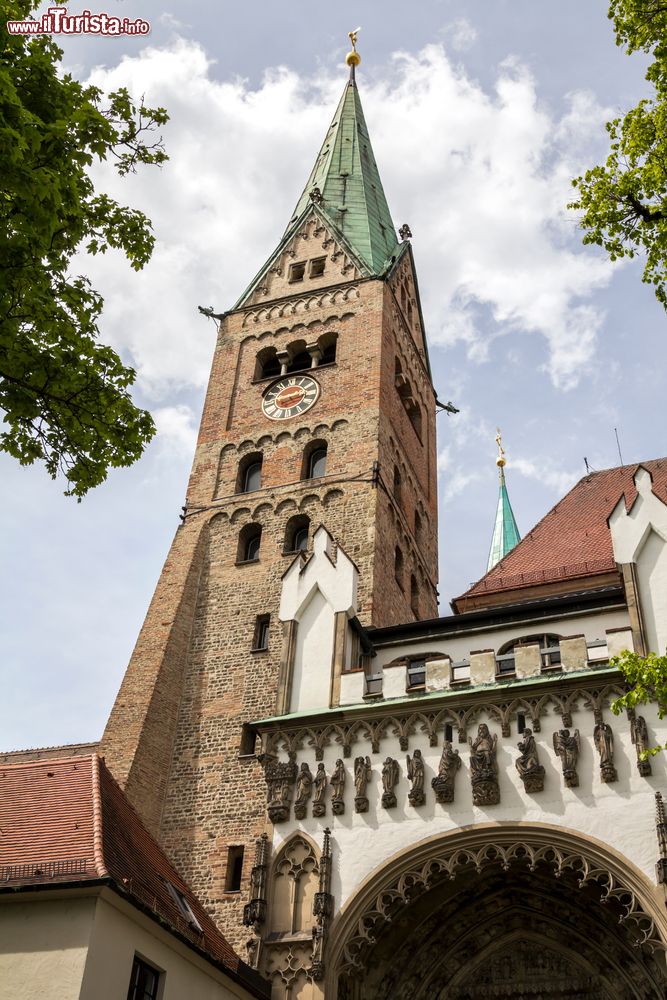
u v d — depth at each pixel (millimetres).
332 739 31797
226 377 54750
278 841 30500
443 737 30516
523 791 28625
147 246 22344
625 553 31828
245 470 50562
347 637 34938
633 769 27859
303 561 36875
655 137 23844
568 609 36375
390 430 50781
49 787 26953
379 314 54219
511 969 31016
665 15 23188
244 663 41531
